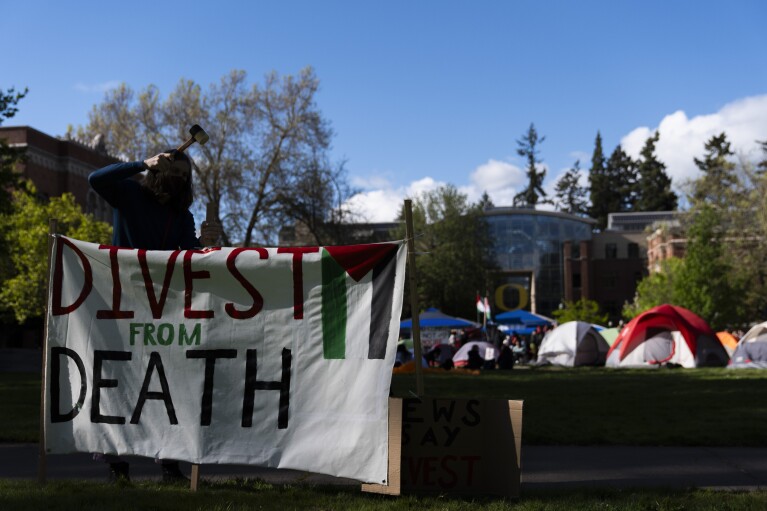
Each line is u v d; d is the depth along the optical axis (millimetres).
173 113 40125
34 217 38906
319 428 4645
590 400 12289
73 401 5141
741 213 47625
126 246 5395
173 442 4898
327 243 41156
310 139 40906
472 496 4699
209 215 5555
